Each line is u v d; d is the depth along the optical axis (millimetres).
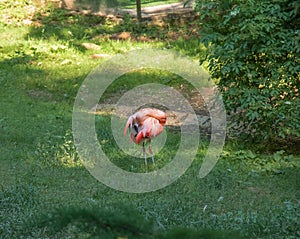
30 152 8430
